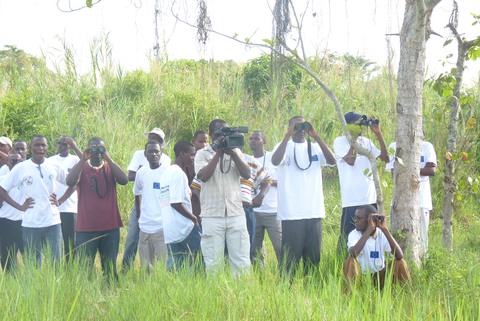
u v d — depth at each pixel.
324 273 8.33
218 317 6.10
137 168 10.45
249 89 19.52
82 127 16.19
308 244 8.70
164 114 17.94
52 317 5.93
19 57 19.06
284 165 8.77
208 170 7.97
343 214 9.22
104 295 7.22
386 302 6.23
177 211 8.49
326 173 15.94
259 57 19.62
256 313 6.15
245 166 8.10
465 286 7.50
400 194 8.52
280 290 6.64
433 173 9.54
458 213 13.45
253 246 9.13
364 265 7.98
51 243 9.26
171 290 6.62
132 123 16.53
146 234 9.23
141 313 6.19
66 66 18.47
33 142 9.29
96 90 18.55
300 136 8.96
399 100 8.56
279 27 7.86
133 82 18.88
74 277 7.08
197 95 18.30
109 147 15.32
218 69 19.25
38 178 9.22
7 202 9.30
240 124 17.83
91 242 8.91
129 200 13.73
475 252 10.62
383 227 7.87
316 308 6.17
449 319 6.48
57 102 16.75
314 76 7.99
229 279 6.89
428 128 15.48
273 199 9.55
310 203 8.70
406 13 8.52
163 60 19.59
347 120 9.34
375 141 15.77
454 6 9.39
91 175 8.91
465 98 9.61
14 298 6.35
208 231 8.06
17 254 10.15
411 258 8.37
